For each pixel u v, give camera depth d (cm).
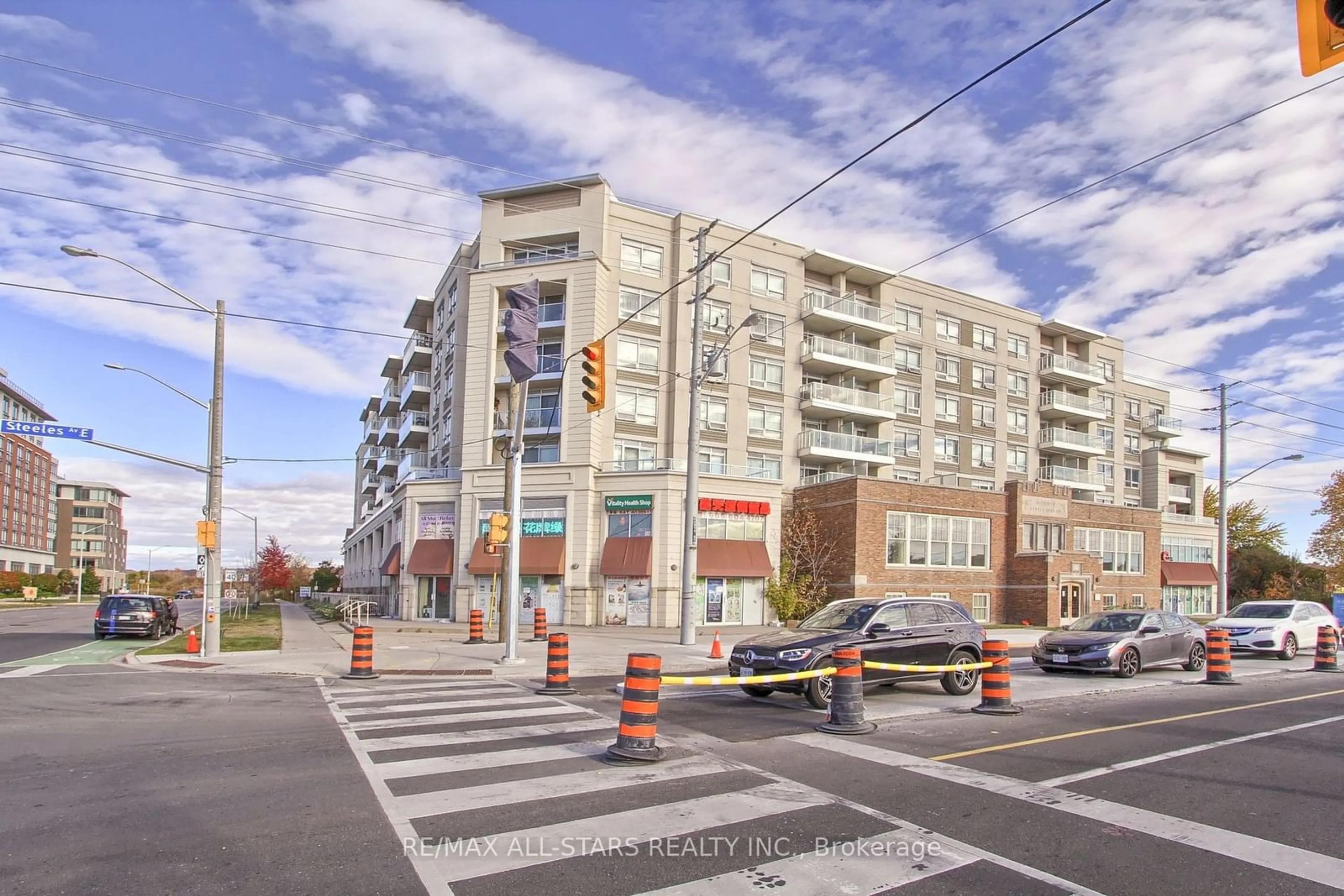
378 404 7650
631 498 3581
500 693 1378
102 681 1541
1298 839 602
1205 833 611
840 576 3759
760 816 636
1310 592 5394
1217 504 7456
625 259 4000
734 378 4203
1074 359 5591
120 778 747
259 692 1383
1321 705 1297
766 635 1321
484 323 3856
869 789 724
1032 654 1788
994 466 5162
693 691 1412
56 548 12006
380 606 5200
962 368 5116
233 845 565
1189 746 937
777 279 4409
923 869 529
